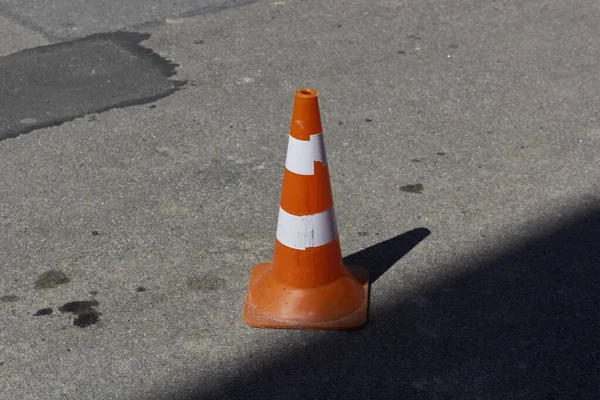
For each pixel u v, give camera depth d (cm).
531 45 503
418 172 401
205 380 313
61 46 493
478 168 404
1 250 359
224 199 385
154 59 484
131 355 320
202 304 338
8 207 380
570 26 524
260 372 315
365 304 334
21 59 480
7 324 330
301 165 323
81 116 436
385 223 373
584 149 417
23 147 414
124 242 363
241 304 338
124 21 521
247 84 465
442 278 348
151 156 410
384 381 312
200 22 523
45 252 358
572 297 340
